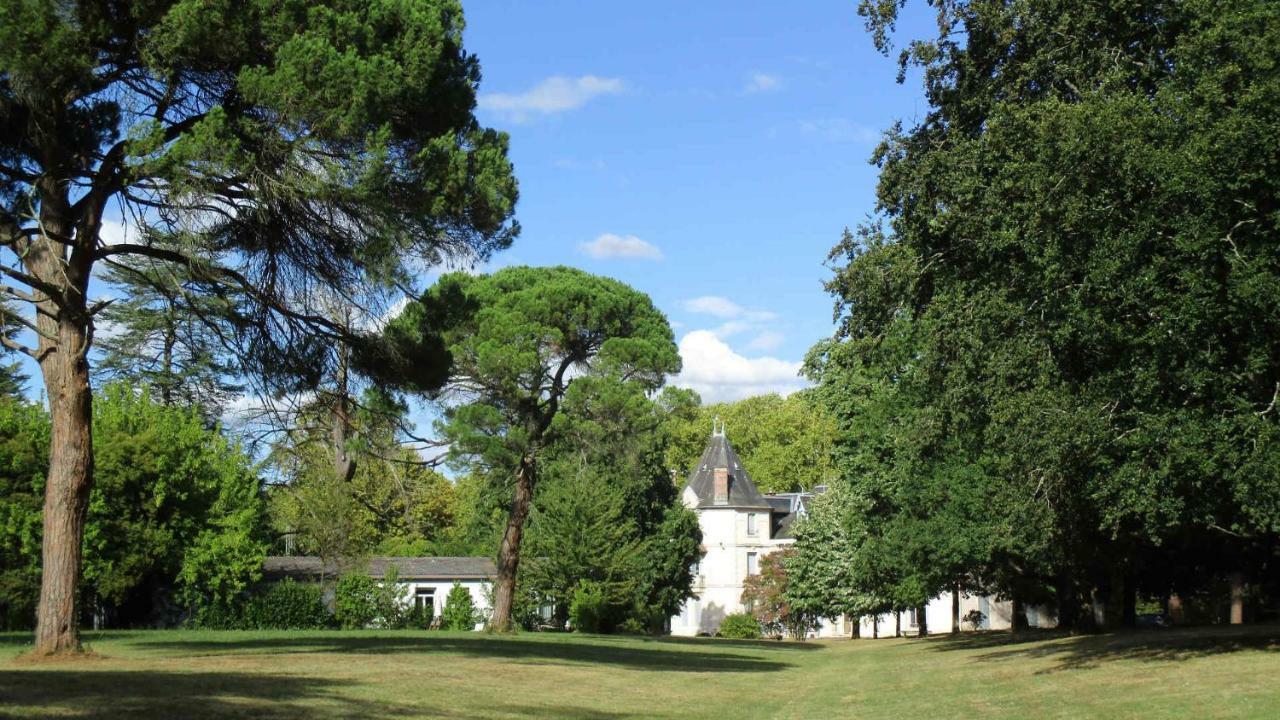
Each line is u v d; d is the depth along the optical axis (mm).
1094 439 19609
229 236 19984
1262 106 17906
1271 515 18109
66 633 17562
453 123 19359
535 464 42844
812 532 59250
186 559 38219
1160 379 19125
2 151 17547
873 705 18656
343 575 47375
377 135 17234
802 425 98188
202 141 16078
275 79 16250
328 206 18250
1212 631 31422
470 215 19453
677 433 98938
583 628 49125
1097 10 22969
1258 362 18031
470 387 40750
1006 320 22266
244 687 14188
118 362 43312
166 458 37562
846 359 31125
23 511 35219
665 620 70188
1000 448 23953
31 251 17750
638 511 61188
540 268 43156
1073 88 23219
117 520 36625
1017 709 16891
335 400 22641
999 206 22281
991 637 42406
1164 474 18547
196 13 16031
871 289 26391
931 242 26141
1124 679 19797
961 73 25594
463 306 22562
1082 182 19484
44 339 17984
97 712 10922
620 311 41469
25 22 15086
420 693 15289
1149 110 19328
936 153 24828
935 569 37594
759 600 72062
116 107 17891
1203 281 18109
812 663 32656
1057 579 42594
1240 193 18328
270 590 43375
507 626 41875
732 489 81875
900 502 39281
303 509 46188
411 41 18188
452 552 68750
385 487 52344
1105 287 18938
